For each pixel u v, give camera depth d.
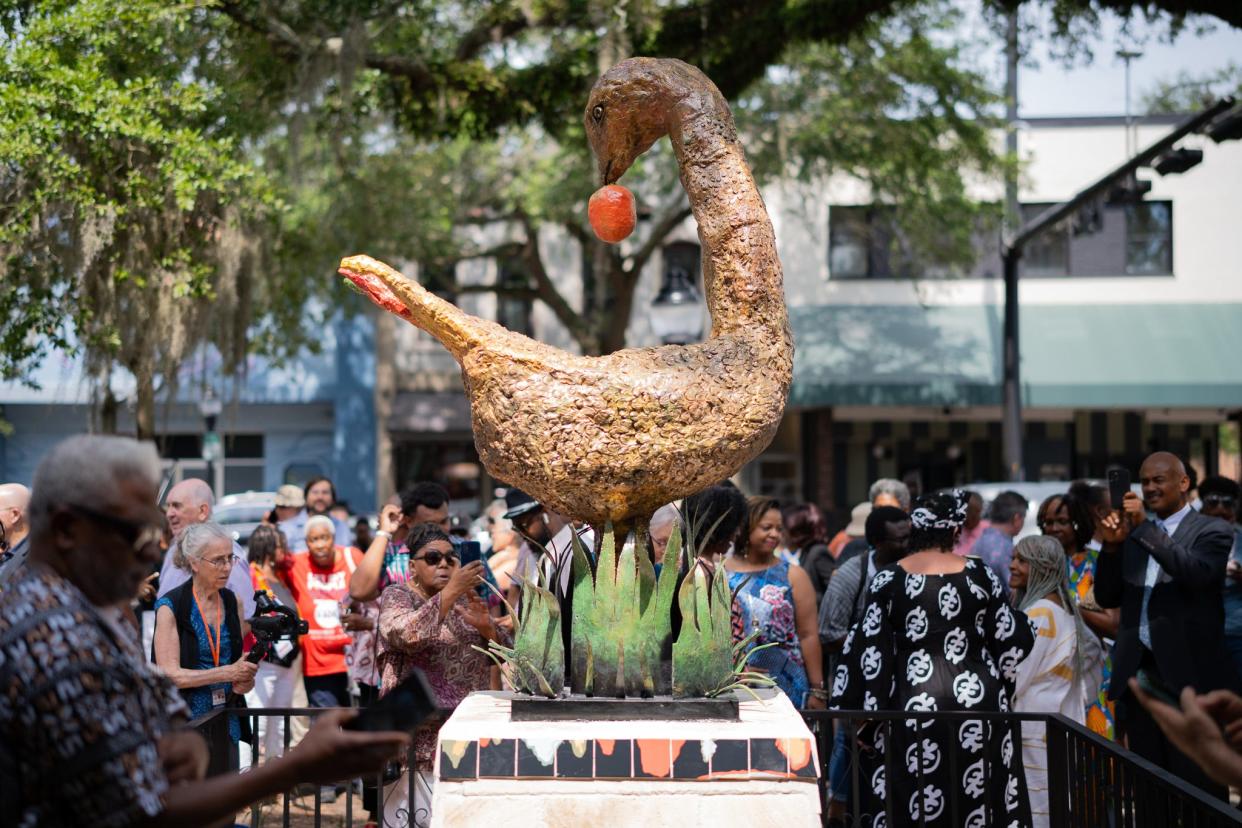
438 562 5.59
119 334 10.80
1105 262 22.00
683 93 4.17
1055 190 21.89
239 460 23.73
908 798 4.93
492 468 3.87
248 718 5.33
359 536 11.52
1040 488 11.16
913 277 19.20
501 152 18.88
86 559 2.35
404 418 22.70
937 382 20.94
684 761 3.52
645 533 3.85
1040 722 5.88
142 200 10.25
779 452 22.83
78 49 10.38
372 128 14.12
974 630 5.04
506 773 3.53
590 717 3.71
